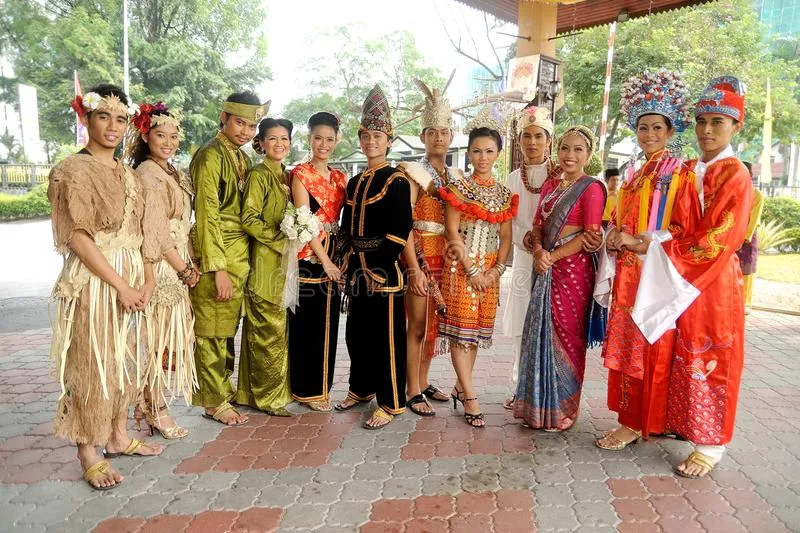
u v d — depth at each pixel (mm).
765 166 13352
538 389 3188
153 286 2725
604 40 14602
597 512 2447
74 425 2520
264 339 3387
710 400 2744
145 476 2719
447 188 3213
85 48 20719
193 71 22625
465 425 3381
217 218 3076
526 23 8000
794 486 2686
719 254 2652
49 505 2461
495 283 3322
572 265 3100
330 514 2414
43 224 16328
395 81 29391
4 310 6359
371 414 3537
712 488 2660
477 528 2324
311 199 3328
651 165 2910
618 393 3078
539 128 3379
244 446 3061
